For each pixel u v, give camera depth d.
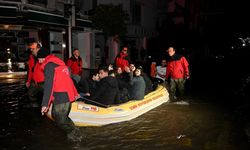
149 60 26.64
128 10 25.92
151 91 8.50
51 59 4.78
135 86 7.34
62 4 17.36
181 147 4.92
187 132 5.77
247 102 8.86
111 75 6.70
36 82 7.50
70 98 4.92
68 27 16.25
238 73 17.97
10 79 14.38
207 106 8.28
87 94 7.73
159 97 8.30
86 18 18.80
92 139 5.32
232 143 5.10
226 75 17.25
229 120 6.70
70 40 16.41
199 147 4.92
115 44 23.22
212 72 19.34
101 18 18.75
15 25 13.71
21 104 8.23
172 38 33.47
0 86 11.94
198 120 6.70
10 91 10.66
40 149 4.84
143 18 29.16
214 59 34.25
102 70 6.69
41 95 8.93
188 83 13.84
